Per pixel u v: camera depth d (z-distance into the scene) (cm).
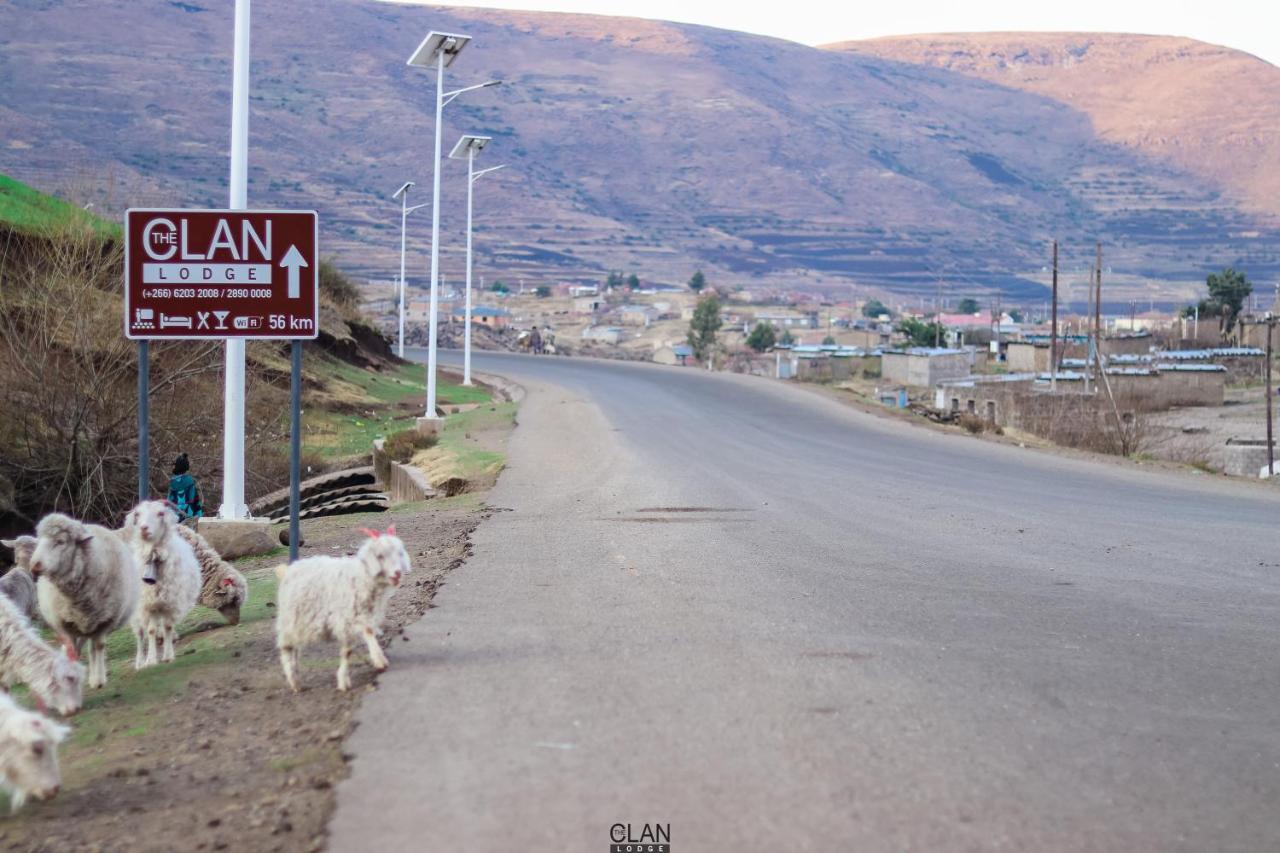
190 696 964
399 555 880
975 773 679
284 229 1415
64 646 1069
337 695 891
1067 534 1742
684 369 8512
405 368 7319
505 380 6962
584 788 650
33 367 2498
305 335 1423
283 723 834
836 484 2431
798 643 1000
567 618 1112
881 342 19325
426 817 616
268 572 1661
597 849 571
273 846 600
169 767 766
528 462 2852
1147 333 11638
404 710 811
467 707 813
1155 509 2091
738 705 805
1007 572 1403
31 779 705
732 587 1274
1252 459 4047
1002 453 3297
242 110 1812
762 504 2073
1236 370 9325
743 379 7175
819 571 1388
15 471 2462
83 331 2559
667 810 618
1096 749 731
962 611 1159
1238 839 599
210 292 1412
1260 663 967
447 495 2481
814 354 11106
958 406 6481
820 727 757
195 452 2697
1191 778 686
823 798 635
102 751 830
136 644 1328
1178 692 872
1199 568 1448
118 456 2528
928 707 809
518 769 682
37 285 2697
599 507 2038
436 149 4016
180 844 621
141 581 1112
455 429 3884
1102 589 1297
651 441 3438
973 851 573
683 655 951
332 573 904
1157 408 7700
